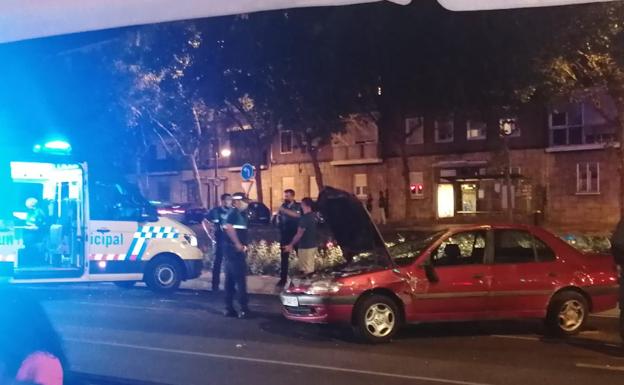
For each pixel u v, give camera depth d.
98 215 14.38
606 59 19.44
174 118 37.91
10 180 13.44
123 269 14.67
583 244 19.70
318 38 16.27
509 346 9.52
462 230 9.99
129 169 53.53
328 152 47.84
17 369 2.22
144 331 10.45
